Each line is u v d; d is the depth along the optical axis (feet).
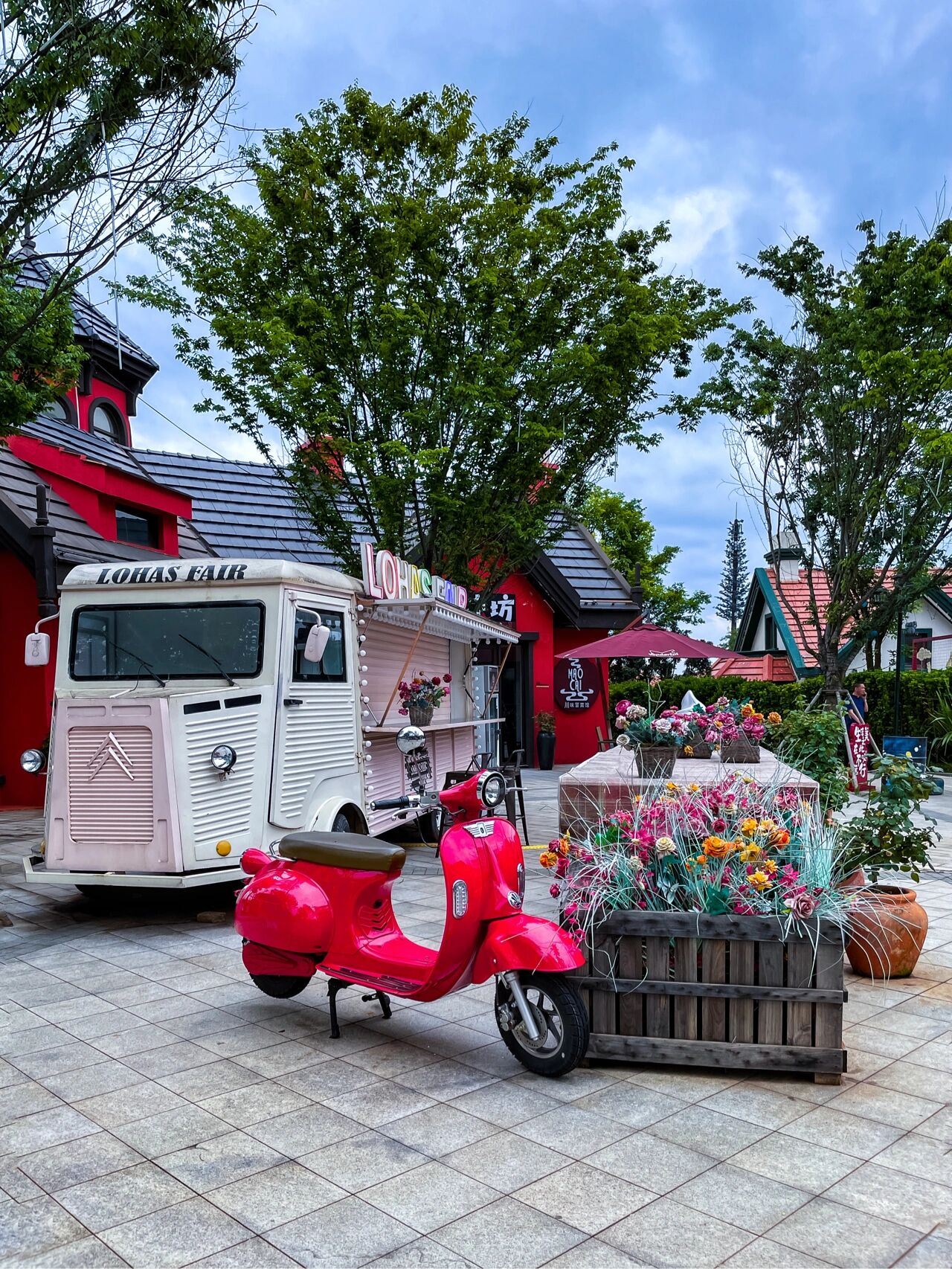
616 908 14.66
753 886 14.46
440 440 41.78
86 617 25.29
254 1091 13.83
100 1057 15.21
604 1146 11.98
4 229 21.97
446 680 35.63
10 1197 10.99
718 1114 12.91
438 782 37.27
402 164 42.04
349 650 28.19
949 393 49.08
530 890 27.17
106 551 45.55
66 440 51.60
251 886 16.97
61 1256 9.84
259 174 39.68
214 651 24.38
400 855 15.69
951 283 48.03
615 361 42.29
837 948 13.83
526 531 44.06
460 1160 11.69
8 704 44.50
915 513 52.65
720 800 16.29
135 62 20.40
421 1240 10.00
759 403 52.06
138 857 22.61
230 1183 11.21
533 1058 14.28
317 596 26.17
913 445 50.65
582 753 68.85
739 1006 14.07
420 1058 15.11
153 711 22.52
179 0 20.11
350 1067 14.75
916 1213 10.44
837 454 52.34
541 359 43.16
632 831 15.71
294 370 39.42
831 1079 13.80
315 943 15.97
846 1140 12.12
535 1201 10.71
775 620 88.48
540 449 42.42
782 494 54.70
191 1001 17.97
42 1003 17.92
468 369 40.78
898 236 50.67
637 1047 14.20
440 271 40.68
